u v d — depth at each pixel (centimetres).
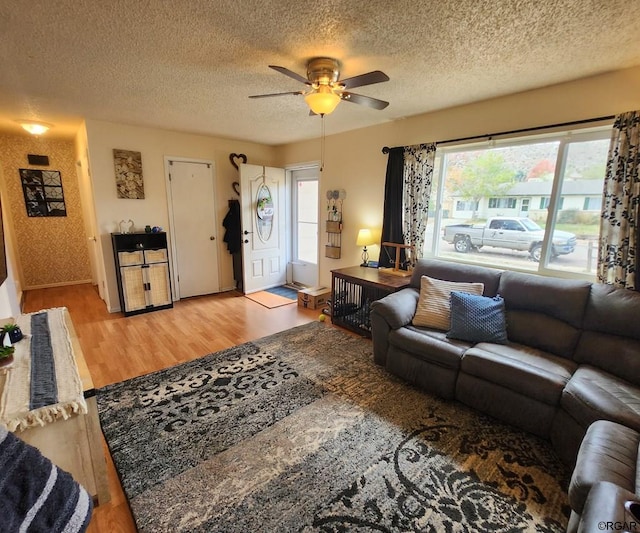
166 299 426
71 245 527
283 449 183
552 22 162
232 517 143
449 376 226
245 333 350
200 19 162
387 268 367
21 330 181
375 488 159
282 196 526
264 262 521
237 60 210
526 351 221
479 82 245
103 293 441
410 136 348
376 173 387
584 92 235
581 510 121
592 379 183
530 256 281
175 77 238
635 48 189
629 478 120
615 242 227
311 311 424
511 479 166
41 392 128
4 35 175
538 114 258
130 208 406
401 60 209
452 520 143
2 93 270
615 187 223
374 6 150
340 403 227
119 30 172
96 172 374
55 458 133
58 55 201
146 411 215
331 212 447
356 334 349
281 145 523
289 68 223
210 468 169
